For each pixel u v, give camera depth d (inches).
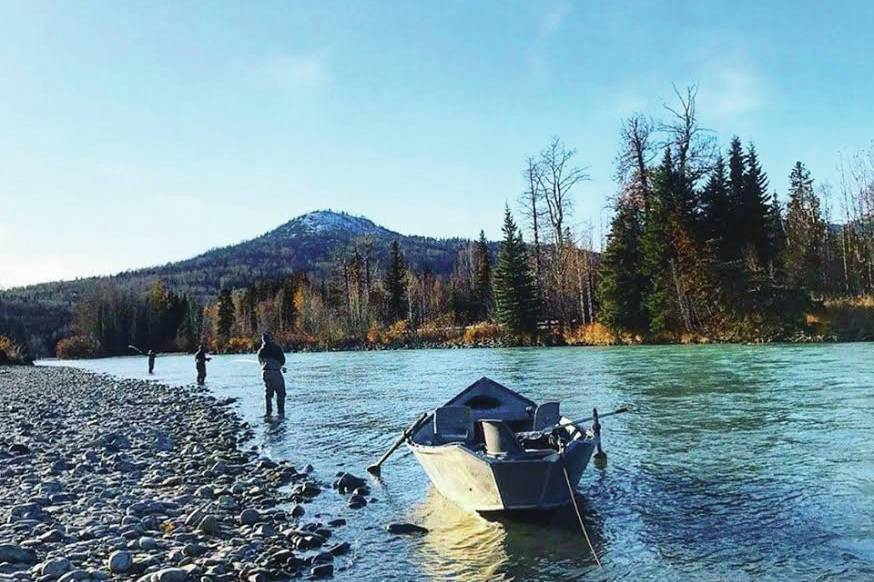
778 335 1674.5
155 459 519.8
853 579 262.1
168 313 4867.1
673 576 271.6
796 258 2089.1
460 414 428.5
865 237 2463.1
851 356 1175.6
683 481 407.8
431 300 4030.5
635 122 2005.4
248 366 2170.3
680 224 1847.9
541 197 2246.6
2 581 251.3
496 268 2316.7
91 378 1616.6
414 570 283.7
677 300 1861.5
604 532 325.1
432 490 418.3
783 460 446.6
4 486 420.2
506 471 325.4
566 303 2330.2
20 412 845.2
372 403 856.9
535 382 986.7
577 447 345.1
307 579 273.1
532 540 317.4
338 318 3597.4
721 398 729.0
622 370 1114.1
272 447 572.7
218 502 382.0
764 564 279.9
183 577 259.6
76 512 358.9
